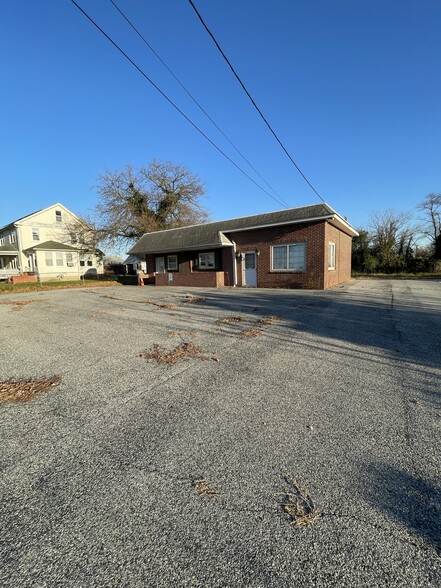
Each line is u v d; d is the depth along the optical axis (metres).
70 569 1.41
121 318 7.47
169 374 3.77
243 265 16.09
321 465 2.08
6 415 2.87
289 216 14.41
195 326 6.35
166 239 19.84
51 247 30.31
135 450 2.29
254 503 1.77
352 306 8.61
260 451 2.24
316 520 1.65
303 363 4.04
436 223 37.06
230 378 3.60
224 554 1.47
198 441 2.38
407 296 10.96
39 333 6.11
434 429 2.50
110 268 46.06
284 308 8.41
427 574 1.36
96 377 3.74
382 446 2.28
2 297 13.45
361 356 4.28
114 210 26.38
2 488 1.93
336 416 2.71
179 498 1.82
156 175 28.88
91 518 1.69
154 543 1.54
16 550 1.51
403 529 1.58
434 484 1.90
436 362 4.00
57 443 2.41
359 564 1.41
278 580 1.35
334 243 15.62
